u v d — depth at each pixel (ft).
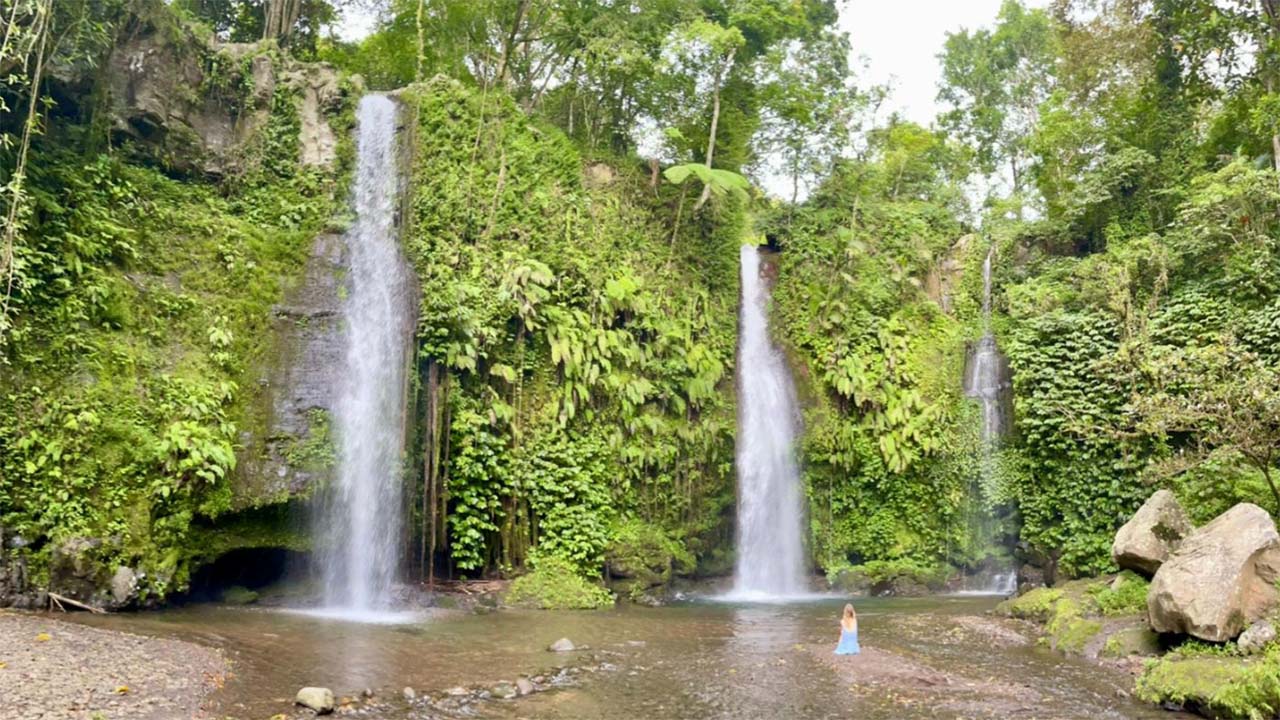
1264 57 71.67
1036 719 28.45
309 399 51.24
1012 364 64.90
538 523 56.13
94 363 43.52
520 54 83.66
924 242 80.18
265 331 52.16
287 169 59.93
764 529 68.69
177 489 43.04
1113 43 83.71
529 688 30.94
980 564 68.33
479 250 59.88
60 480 40.14
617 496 59.72
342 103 62.90
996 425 69.92
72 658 28.55
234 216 56.29
